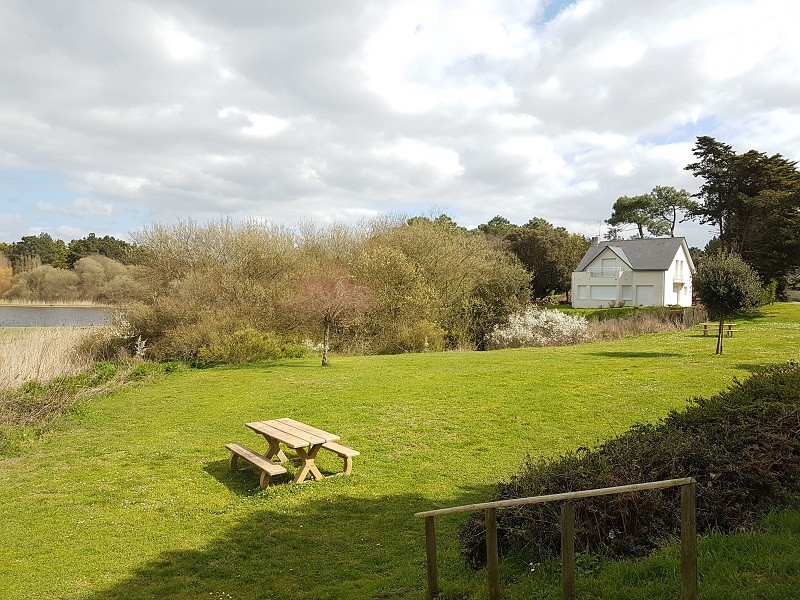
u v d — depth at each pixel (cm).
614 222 7388
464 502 700
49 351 1827
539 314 2686
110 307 2608
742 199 4556
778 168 4512
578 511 470
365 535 619
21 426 1095
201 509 708
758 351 1953
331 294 1878
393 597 468
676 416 652
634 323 2988
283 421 904
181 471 852
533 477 526
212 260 2645
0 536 641
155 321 2180
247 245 2677
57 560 580
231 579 532
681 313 3173
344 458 817
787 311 3897
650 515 469
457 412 1120
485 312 2677
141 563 570
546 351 2098
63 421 1165
